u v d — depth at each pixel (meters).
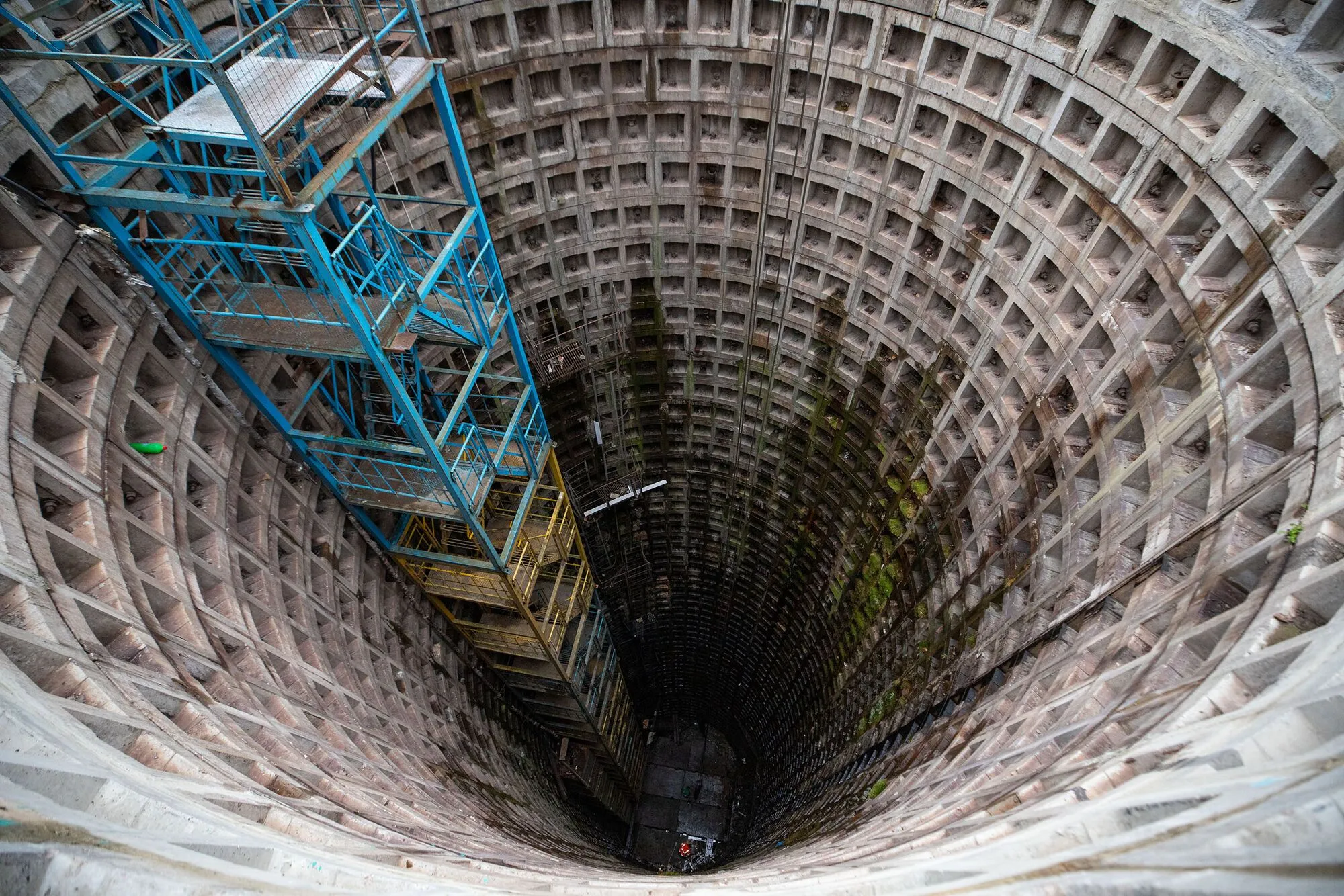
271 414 14.02
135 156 10.31
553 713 30.14
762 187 21.27
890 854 9.23
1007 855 5.96
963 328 19.16
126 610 9.38
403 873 6.82
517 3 17.53
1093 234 14.30
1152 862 4.08
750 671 43.12
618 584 36.88
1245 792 4.63
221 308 12.60
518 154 20.61
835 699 30.25
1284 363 10.44
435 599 21.67
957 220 17.64
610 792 40.19
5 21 8.88
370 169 17.34
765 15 18.03
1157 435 12.73
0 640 6.95
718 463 32.12
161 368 11.91
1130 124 12.80
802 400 26.94
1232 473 10.64
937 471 21.61
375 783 12.15
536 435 20.36
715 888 9.32
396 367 17.03
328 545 16.59
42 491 9.35
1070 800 7.04
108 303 10.68
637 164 21.83
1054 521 16.20
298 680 13.02
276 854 5.78
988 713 15.02
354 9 10.51
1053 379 15.87
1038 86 14.70
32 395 9.20
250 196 9.77
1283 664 6.89
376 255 16.00
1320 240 10.04
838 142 19.39
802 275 23.33
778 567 34.47
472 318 14.66
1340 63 9.67
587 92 19.84
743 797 44.69
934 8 15.45
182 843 5.05
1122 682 10.52
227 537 12.95
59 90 9.88
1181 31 11.45
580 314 25.39
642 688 46.78
